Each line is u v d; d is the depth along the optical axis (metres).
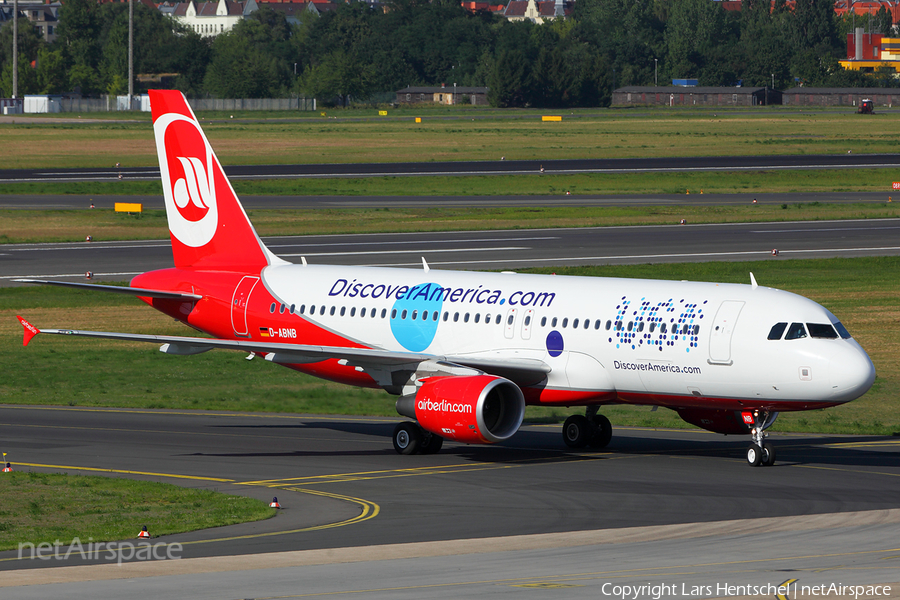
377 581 77.56
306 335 158.38
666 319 133.38
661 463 134.38
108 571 82.00
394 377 145.50
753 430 132.88
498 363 138.38
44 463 132.38
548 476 125.81
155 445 145.00
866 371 123.25
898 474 125.88
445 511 106.88
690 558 84.81
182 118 168.38
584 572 80.00
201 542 93.25
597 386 136.88
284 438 152.12
